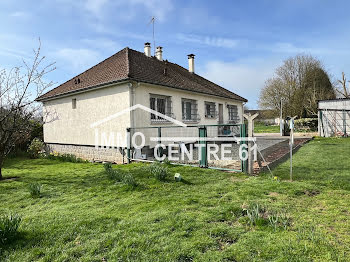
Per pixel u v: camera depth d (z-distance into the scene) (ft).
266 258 7.79
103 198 15.05
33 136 45.65
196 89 41.42
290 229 9.64
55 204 14.49
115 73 33.17
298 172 19.85
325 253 7.90
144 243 9.03
